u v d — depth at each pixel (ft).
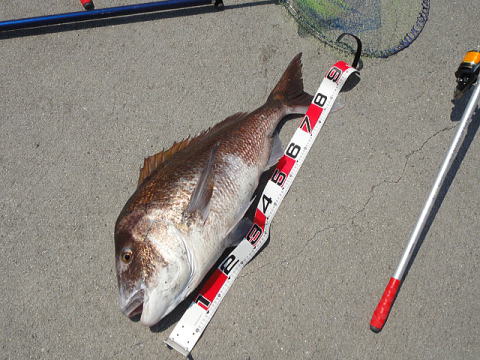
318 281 5.04
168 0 5.38
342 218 5.18
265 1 5.60
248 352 4.88
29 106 5.36
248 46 5.54
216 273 4.91
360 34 5.47
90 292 4.97
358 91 5.44
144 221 4.36
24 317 4.91
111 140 5.31
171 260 4.34
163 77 5.45
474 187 5.27
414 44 5.55
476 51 4.82
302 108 5.27
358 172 5.28
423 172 5.30
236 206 4.67
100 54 5.48
